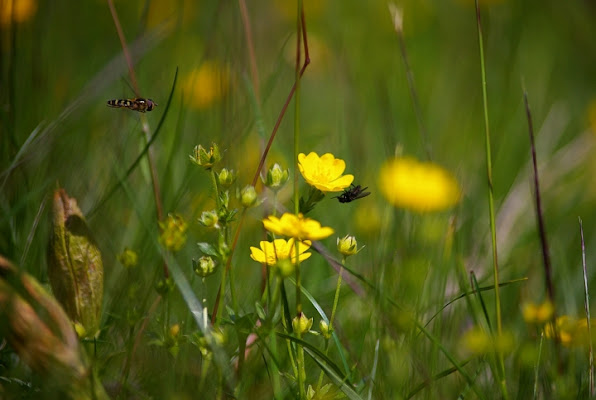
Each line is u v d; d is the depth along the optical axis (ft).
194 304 2.56
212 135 3.00
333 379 2.56
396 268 2.85
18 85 2.96
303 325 2.57
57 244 2.58
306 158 2.60
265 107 3.25
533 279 3.00
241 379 2.58
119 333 2.66
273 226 2.50
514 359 2.70
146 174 2.84
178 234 2.59
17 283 2.49
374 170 3.42
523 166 3.67
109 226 2.84
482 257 3.05
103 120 3.11
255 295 2.79
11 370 2.58
